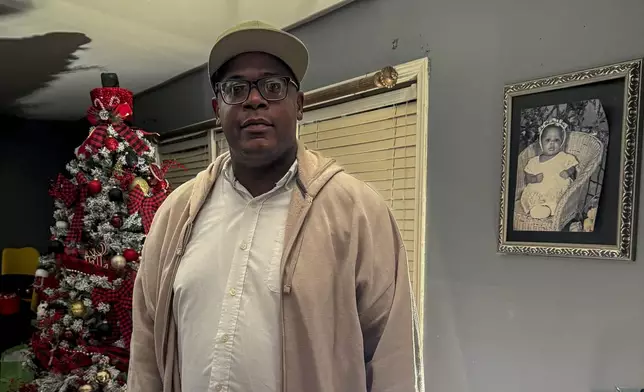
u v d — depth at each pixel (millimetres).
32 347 2332
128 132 2189
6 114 4555
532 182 1318
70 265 2152
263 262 909
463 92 1508
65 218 2297
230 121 920
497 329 1416
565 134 1247
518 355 1364
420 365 1008
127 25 2141
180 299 964
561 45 1270
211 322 920
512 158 1364
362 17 1857
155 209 2145
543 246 1291
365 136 1897
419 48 1646
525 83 1331
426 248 1630
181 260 987
